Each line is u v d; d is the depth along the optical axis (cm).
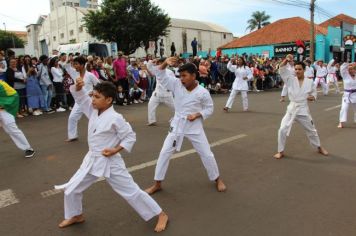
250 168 569
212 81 1722
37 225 391
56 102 1195
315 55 3341
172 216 406
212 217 403
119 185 367
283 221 390
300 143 718
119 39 3775
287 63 615
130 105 1301
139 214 384
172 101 902
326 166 575
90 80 725
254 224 385
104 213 414
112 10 3672
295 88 619
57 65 1181
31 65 1112
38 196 469
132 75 1355
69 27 4978
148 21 3756
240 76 1137
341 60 3559
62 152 673
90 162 361
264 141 740
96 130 356
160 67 455
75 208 378
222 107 1248
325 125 912
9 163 612
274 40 3850
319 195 460
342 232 365
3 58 1048
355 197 452
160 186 480
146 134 810
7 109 626
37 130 872
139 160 609
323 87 1681
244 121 967
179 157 619
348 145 705
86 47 2069
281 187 488
